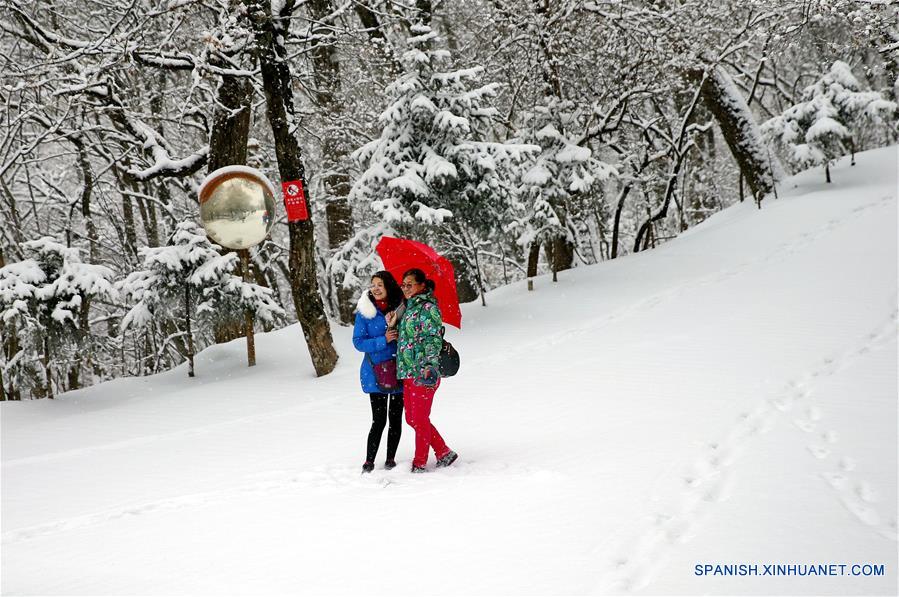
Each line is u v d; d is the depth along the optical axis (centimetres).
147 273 1153
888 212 1602
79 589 392
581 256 2169
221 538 457
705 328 1020
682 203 2516
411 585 357
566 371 895
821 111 1906
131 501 588
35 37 1300
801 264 1343
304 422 821
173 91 1728
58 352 1138
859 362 763
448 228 1368
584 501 451
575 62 1719
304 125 1852
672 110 2486
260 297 1159
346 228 1998
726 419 618
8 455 805
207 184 1037
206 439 791
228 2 1044
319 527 457
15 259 1597
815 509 412
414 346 567
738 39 1991
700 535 386
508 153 1315
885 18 1152
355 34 1506
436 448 582
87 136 1672
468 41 1980
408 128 1313
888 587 323
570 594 333
